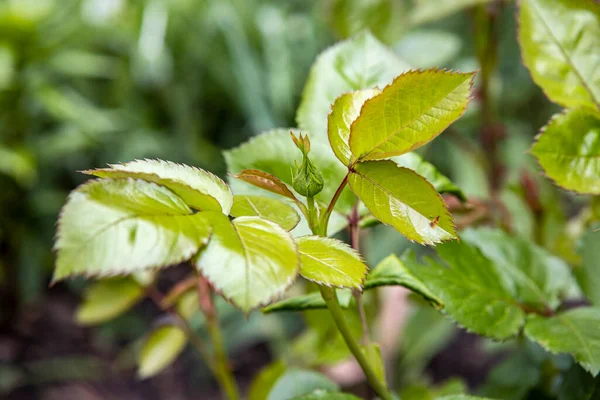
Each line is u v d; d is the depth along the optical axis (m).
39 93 1.66
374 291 0.75
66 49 1.83
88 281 1.67
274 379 0.60
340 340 0.60
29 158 1.60
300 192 0.45
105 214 0.42
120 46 2.04
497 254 0.53
